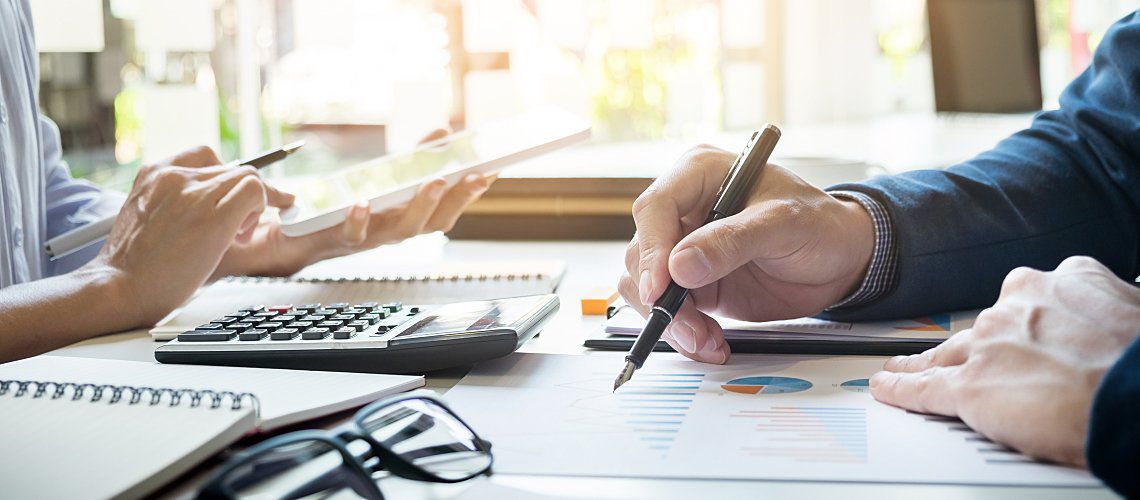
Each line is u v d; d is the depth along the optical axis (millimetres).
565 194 1330
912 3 3094
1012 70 2729
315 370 643
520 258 1198
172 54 2027
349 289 924
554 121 1039
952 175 809
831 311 766
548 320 723
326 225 945
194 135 1957
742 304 749
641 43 2094
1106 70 837
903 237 750
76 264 1195
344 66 2199
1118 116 806
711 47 2207
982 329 545
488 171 1005
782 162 1206
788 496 435
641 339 618
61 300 773
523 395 595
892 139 2113
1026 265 786
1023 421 476
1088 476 453
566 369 658
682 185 719
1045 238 792
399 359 634
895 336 703
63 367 627
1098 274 545
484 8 1925
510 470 473
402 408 483
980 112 2658
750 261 729
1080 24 3338
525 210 1345
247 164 991
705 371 650
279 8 2176
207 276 830
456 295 896
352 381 583
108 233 962
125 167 2111
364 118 2273
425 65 1998
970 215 780
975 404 507
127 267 813
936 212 771
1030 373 496
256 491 401
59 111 2080
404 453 462
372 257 1234
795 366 660
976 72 2648
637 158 1707
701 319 672
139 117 2094
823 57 2314
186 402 504
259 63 2172
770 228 668
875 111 2490
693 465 475
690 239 644
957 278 764
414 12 2018
